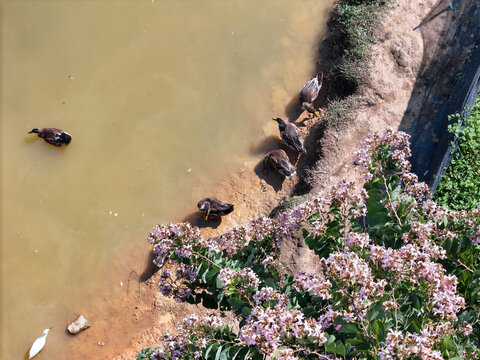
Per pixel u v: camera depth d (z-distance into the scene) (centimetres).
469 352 461
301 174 1202
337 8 1354
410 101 1220
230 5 1376
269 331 451
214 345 517
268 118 1274
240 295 537
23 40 1305
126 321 1088
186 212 1186
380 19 1298
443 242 535
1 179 1182
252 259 629
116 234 1156
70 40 1310
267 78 1310
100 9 1344
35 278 1112
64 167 1200
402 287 507
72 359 1057
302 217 579
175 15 1354
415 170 1124
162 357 550
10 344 1064
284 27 1362
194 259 573
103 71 1286
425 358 413
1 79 1262
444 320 479
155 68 1298
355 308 476
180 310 1091
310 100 1216
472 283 530
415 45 1267
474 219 535
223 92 1291
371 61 1253
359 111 1211
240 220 1175
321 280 511
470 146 1109
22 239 1139
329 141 1186
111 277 1124
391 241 579
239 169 1227
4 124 1226
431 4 1320
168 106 1268
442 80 1217
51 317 1087
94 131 1232
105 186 1191
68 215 1164
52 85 1266
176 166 1221
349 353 486
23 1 1339
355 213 573
